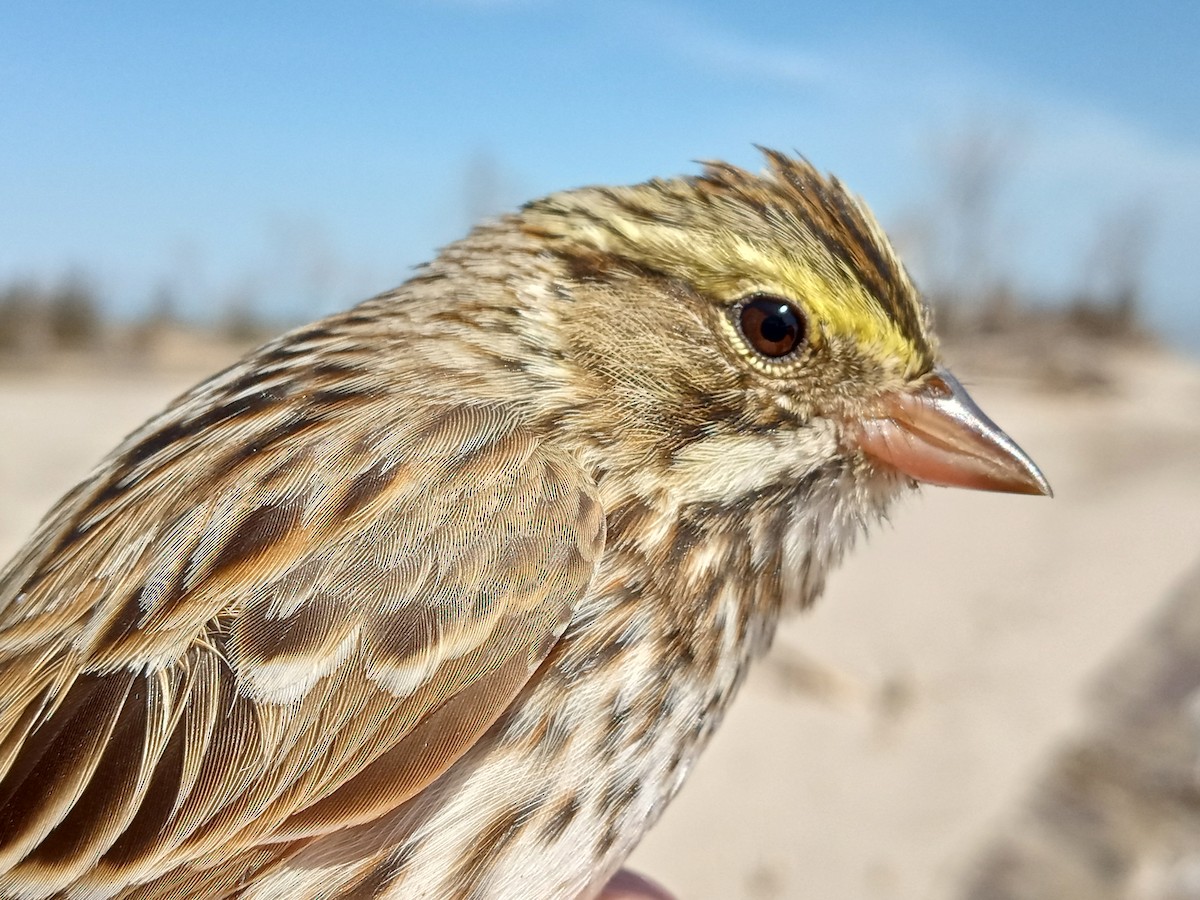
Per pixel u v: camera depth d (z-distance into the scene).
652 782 0.07
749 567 0.07
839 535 0.08
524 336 0.07
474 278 0.07
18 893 0.06
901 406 0.08
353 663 0.06
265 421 0.07
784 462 0.07
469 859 0.06
